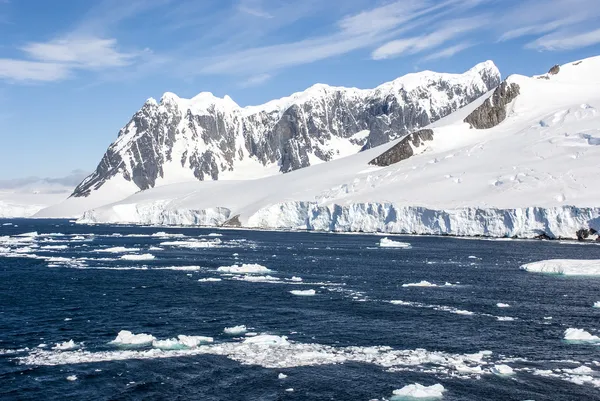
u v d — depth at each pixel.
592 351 47.16
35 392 38.12
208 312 61.59
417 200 193.00
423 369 42.47
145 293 73.00
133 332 53.25
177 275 90.31
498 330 53.88
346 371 42.03
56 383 39.69
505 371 41.44
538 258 117.88
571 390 38.25
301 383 39.75
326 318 58.72
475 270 98.62
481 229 172.12
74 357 45.12
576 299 69.56
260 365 43.28
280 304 66.00
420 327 54.97
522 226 162.38
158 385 39.41
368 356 45.50
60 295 71.38
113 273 92.31
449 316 59.75
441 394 37.34
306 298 69.81
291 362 43.94
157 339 50.34
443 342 49.81
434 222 183.12
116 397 37.44
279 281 84.06
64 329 53.94
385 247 146.50
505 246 144.38
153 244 159.88
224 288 77.06
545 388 38.59
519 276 90.31
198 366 43.09
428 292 74.81
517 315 60.41
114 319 58.19
